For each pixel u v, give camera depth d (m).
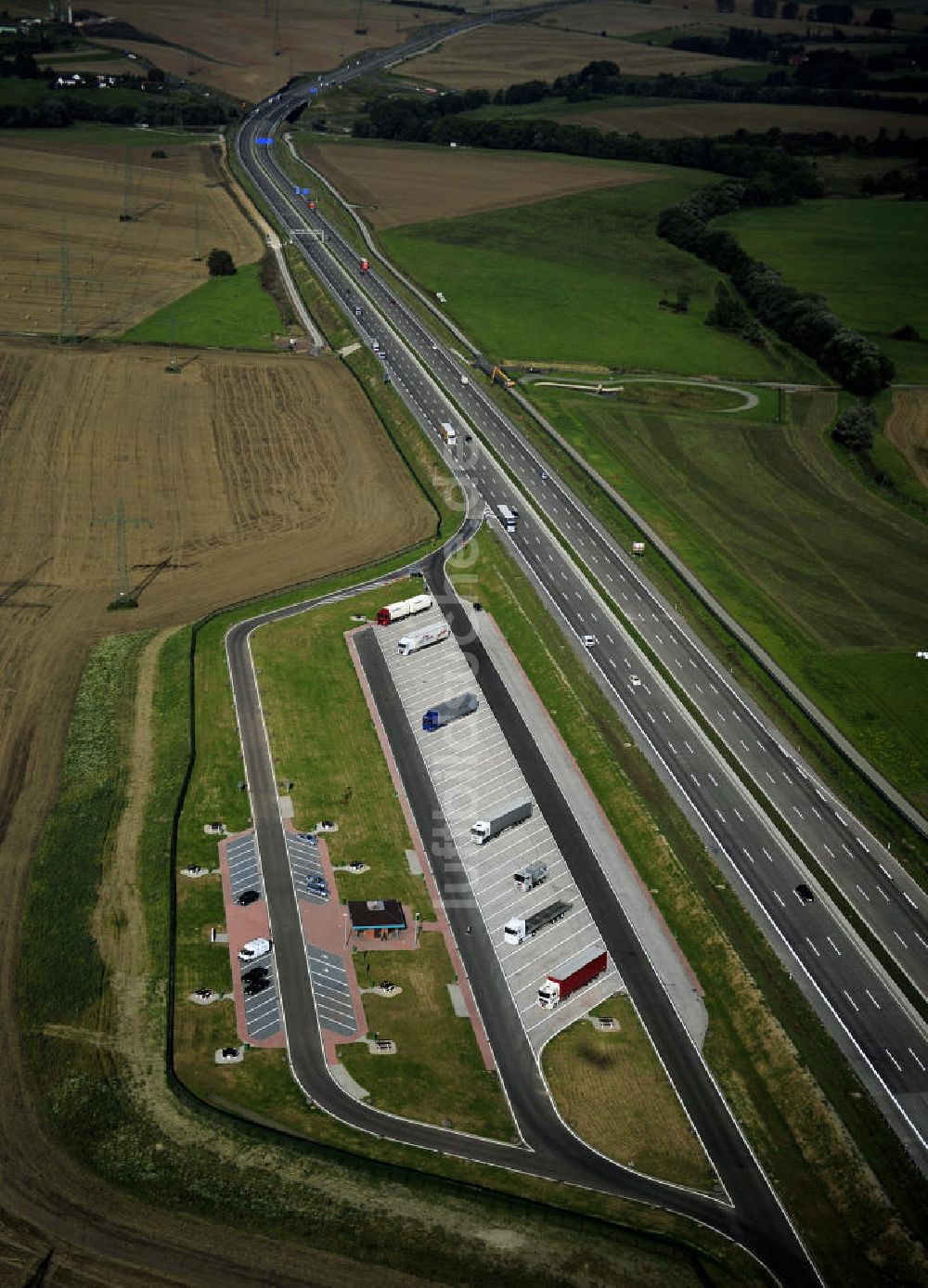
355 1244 105.44
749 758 174.00
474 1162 116.12
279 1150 114.06
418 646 196.50
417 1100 122.62
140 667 187.25
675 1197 113.81
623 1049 129.62
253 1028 128.88
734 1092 125.31
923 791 169.50
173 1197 108.88
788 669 195.50
